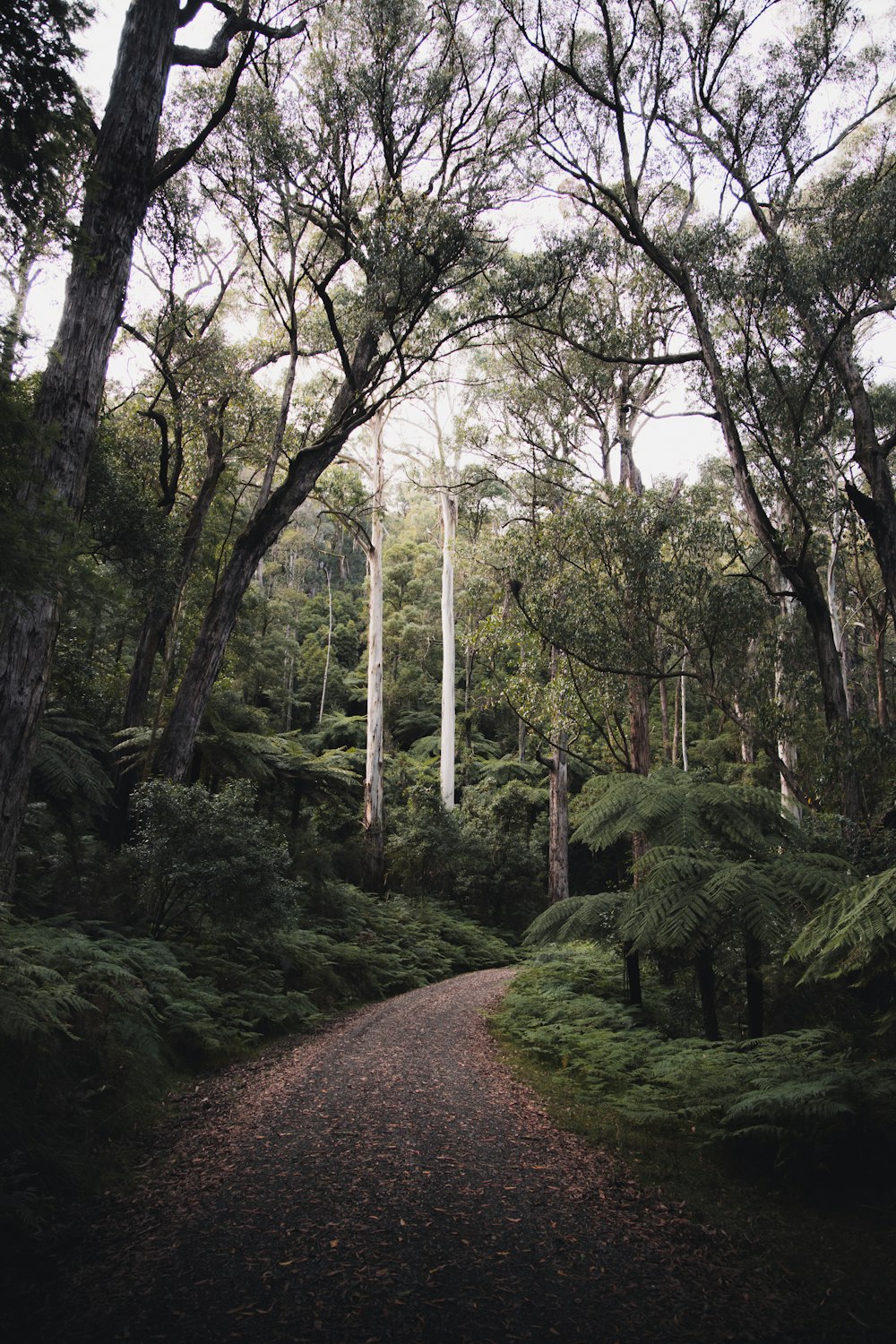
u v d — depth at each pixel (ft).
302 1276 10.09
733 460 39.86
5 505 13.17
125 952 22.90
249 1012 26.86
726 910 20.86
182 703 39.09
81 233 15.08
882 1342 8.72
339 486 78.28
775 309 40.22
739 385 41.22
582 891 103.45
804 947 15.92
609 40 38.32
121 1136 15.31
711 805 24.47
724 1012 28.60
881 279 38.96
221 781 52.31
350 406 42.32
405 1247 11.01
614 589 45.16
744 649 44.11
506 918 81.87
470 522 94.79
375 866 71.67
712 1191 13.58
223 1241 11.07
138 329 48.32
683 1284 10.13
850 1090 14.24
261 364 53.31
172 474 49.80
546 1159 15.03
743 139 39.75
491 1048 26.68
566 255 41.75
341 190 41.27
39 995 14.62
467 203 40.78
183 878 27.27
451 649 96.43
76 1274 10.07
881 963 17.48
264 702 133.18
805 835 25.46
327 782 60.39
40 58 13.67
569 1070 23.07
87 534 16.08
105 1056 17.28
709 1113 16.48
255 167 39.01
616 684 46.70
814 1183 13.53
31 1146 12.60
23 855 31.09
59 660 40.68
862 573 77.30
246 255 52.03
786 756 63.00
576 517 45.62
